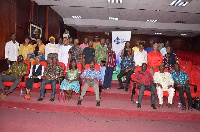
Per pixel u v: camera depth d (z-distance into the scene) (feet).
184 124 12.48
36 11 28.37
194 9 31.60
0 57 19.13
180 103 15.81
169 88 14.82
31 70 15.89
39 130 10.30
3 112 13.01
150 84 14.88
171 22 46.03
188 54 38.37
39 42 19.98
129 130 10.98
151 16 39.99
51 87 15.28
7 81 15.62
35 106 14.01
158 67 17.12
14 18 21.57
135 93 15.87
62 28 43.73
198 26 48.19
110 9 35.27
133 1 28.96
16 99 14.71
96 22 48.06
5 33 19.84
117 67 22.18
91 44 17.85
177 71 15.46
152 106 14.55
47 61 17.71
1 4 18.97
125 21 48.16
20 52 18.70
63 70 15.97
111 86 19.93
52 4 30.76
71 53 17.84
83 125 11.41
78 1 29.96
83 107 13.80
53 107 13.96
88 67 16.57
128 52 18.15
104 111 13.69
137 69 16.44
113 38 21.91
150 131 10.97
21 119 11.84
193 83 16.79
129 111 13.55
